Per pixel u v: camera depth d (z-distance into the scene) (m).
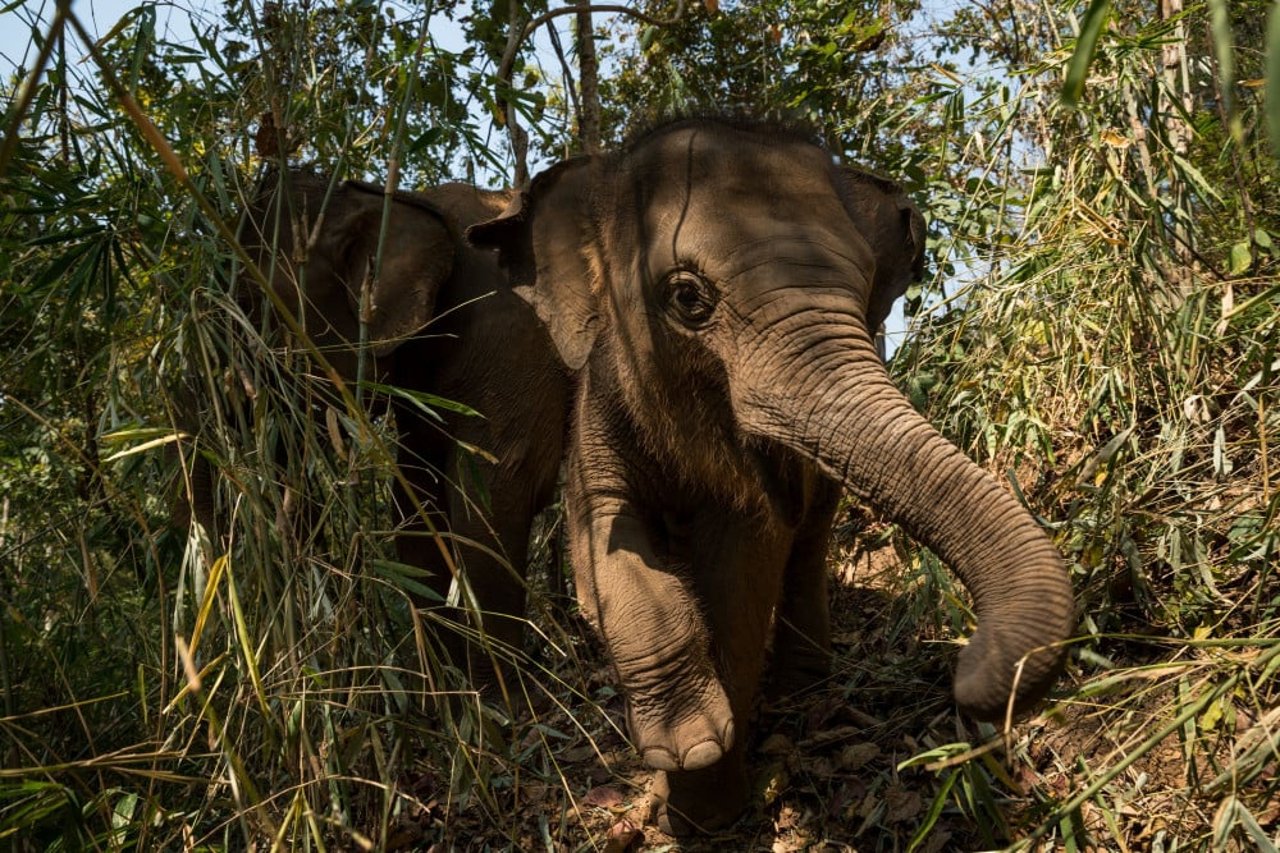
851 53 5.35
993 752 2.80
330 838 2.71
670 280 2.65
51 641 3.06
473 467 3.38
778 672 3.66
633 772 3.37
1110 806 2.47
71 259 3.10
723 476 2.95
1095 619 3.13
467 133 3.62
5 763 2.59
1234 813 1.88
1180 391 3.41
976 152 4.43
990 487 2.01
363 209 4.30
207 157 3.27
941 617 3.30
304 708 2.43
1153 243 3.71
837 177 2.89
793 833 2.92
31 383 3.31
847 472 2.24
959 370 3.99
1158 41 3.55
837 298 2.43
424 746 3.55
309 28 3.38
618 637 2.75
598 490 3.11
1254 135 3.82
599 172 3.07
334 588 2.92
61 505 3.34
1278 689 2.56
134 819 2.71
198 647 2.76
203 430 2.76
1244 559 2.88
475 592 4.24
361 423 2.38
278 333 3.31
